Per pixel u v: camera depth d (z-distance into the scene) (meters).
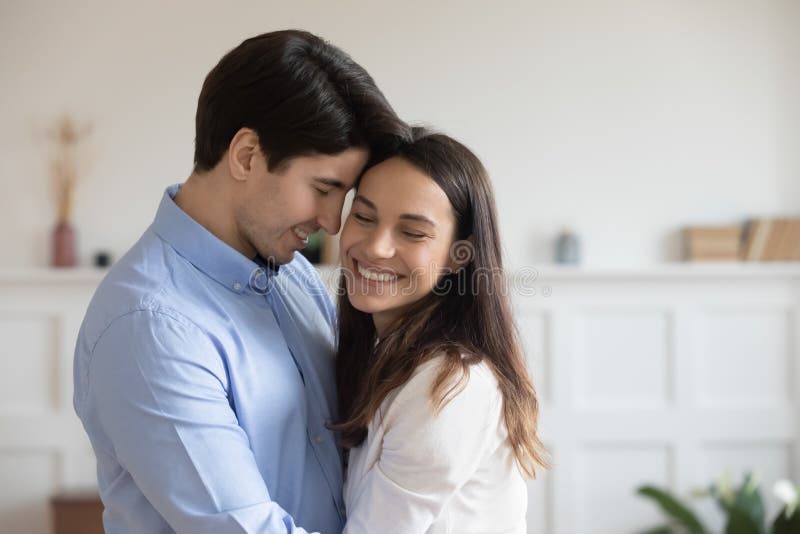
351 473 1.24
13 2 3.07
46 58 3.09
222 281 1.20
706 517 3.12
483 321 1.24
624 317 3.13
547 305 3.11
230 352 1.15
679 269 3.06
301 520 1.22
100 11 3.09
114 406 1.07
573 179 3.18
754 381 3.14
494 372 1.21
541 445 1.31
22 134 3.09
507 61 3.16
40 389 3.05
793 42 3.19
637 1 3.17
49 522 3.04
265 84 1.14
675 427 3.13
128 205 3.12
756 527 2.53
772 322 3.14
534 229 3.18
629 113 3.18
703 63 3.19
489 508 1.21
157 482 1.05
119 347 1.08
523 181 3.17
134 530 1.17
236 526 1.03
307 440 1.28
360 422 1.20
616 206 3.18
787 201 3.20
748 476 2.83
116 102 3.11
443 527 1.16
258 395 1.18
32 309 3.04
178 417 1.05
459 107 3.15
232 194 1.20
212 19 3.11
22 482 3.05
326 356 1.39
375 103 1.18
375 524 1.13
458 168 1.20
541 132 3.17
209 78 1.20
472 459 1.15
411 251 1.19
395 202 1.17
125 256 1.21
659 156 3.19
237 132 1.16
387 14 3.14
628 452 3.14
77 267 3.11
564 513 3.12
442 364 1.16
